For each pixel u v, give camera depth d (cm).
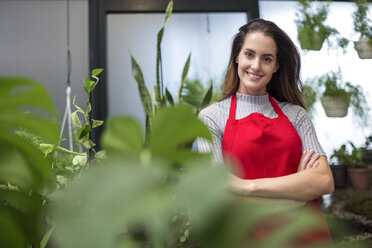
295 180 133
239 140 144
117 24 338
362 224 232
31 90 15
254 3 343
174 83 339
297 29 310
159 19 341
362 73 327
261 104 157
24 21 333
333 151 341
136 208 12
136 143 14
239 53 155
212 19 345
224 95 165
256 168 142
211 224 13
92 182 12
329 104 305
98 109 327
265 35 149
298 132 154
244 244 13
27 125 17
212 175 13
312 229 13
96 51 329
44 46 334
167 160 14
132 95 338
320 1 308
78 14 338
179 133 14
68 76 305
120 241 17
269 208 13
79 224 12
